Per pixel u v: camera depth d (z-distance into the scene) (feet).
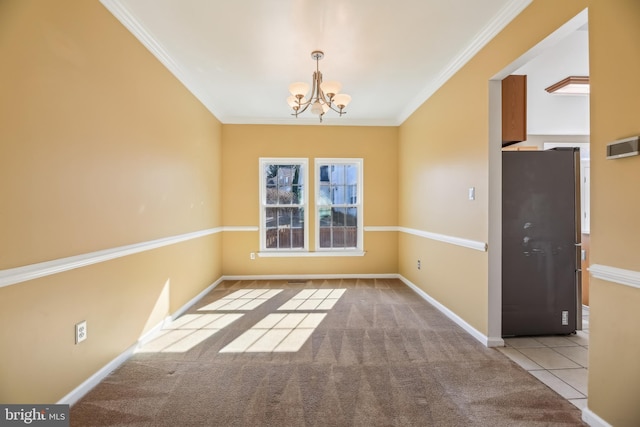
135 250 8.25
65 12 5.93
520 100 9.00
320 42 9.18
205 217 13.91
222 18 7.98
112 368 7.38
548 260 9.41
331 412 5.95
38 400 5.41
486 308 8.79
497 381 7.02
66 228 5.98
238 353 8.37
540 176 9.35
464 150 9.96
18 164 5.05
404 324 10.42
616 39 5.07
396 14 7.86
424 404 6.19
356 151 17.08
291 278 16.97
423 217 13.46
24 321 5.17
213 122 15.08
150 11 7.66
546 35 6.61
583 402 6.27
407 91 12.99
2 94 4.81
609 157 5.14
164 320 10.03
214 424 5.62
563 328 9.47
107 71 7.13
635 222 4.82
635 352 4.84
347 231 17.44
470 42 9.15
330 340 9.19
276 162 17.02
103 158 7.00
